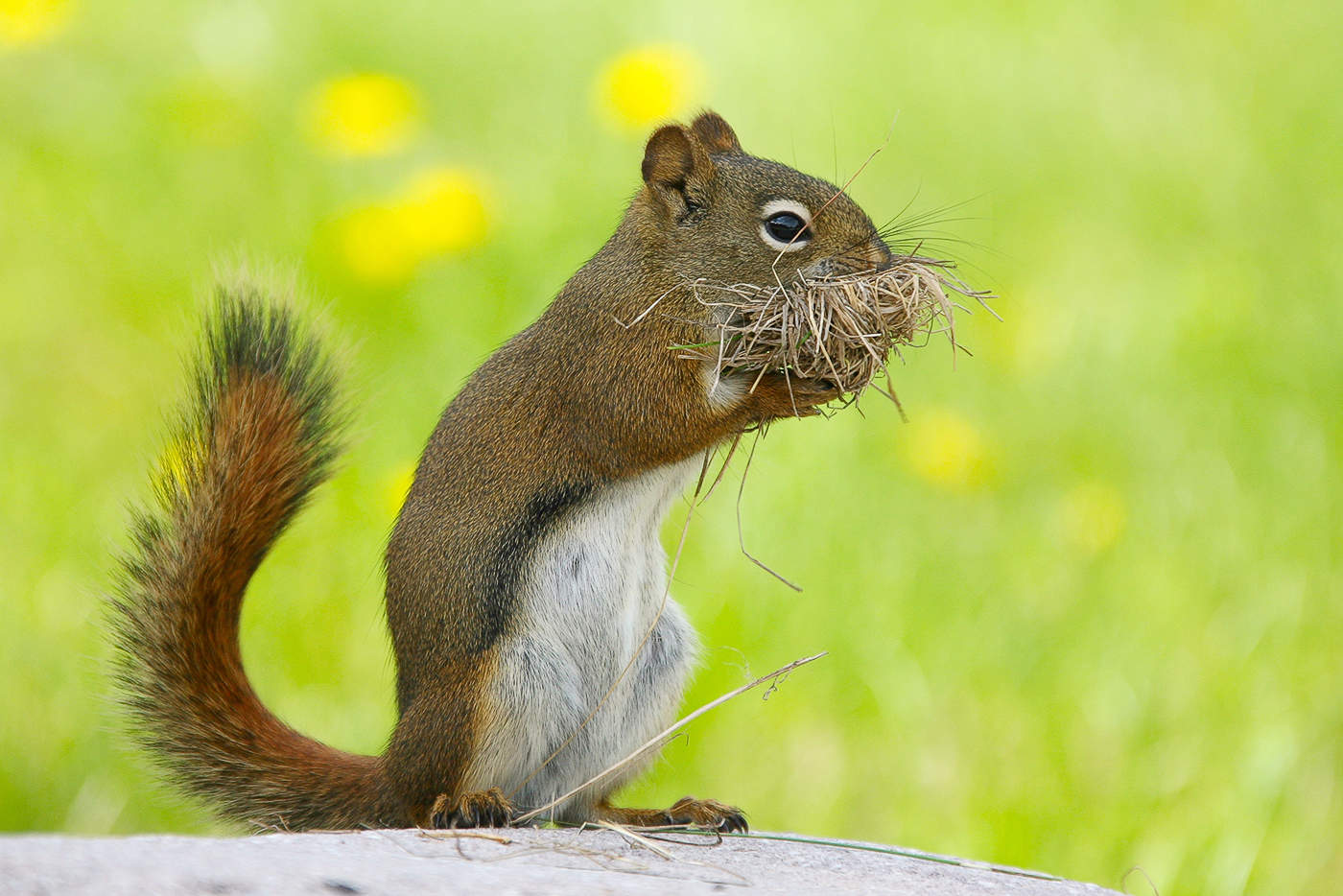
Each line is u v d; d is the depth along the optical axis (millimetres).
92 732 10484
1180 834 10008
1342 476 12617
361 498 12234
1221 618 11469
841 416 12906
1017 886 6695
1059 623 11398
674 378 8703
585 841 7004
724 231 8953
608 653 8617
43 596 11430
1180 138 16969
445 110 16875
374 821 8445
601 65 17703
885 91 17469
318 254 13648
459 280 13703
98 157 15930
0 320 14242
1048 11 19391
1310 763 10539
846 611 11305
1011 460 13094
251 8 17969
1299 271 14867
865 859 7121
